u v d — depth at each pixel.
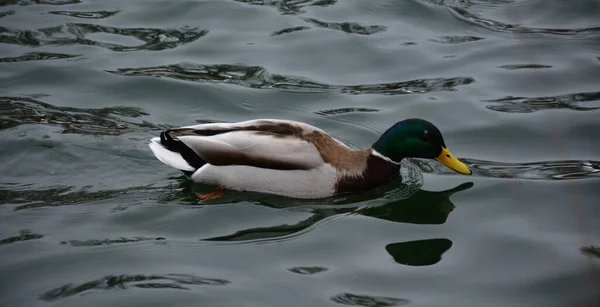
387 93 14.57
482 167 12.54
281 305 9.21
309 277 9.77
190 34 16.30
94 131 13.09
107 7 17.14
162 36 16.19
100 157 12.42
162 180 12.01
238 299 9.30
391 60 15.56
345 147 11.87
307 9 17.30
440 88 14.72
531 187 11.93
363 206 11.49
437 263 10.13
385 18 17.03
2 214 10.95
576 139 13.19
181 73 14.93
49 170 12.08
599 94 14.40
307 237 10.70
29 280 9.62
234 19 16.86
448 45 16.09
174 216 11.11
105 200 11.42
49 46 15.52
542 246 10.48
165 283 9.58
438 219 11.20
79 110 13.70
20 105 13.70
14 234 10.53
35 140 12.65
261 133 11.56
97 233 10.64
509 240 10.64
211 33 16.33
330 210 11.36
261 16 16.97
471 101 14.29
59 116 13.46
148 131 13.20
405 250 10.42
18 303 9.18
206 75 14.91
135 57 15.39
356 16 17.06
